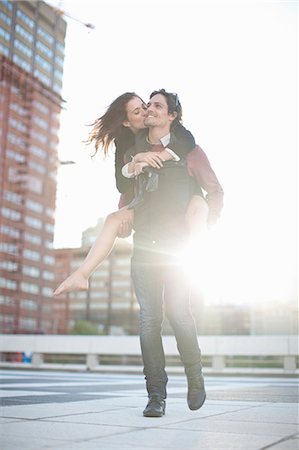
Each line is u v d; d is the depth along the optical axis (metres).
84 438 2.25
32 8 108.69
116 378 9.44
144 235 3.13
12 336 16.84
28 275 102.38
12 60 103.81
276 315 68.12
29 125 105.50
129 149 3.36
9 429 2.49
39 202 106.00
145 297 3.12
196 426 2.67
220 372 14.27
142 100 3.30
